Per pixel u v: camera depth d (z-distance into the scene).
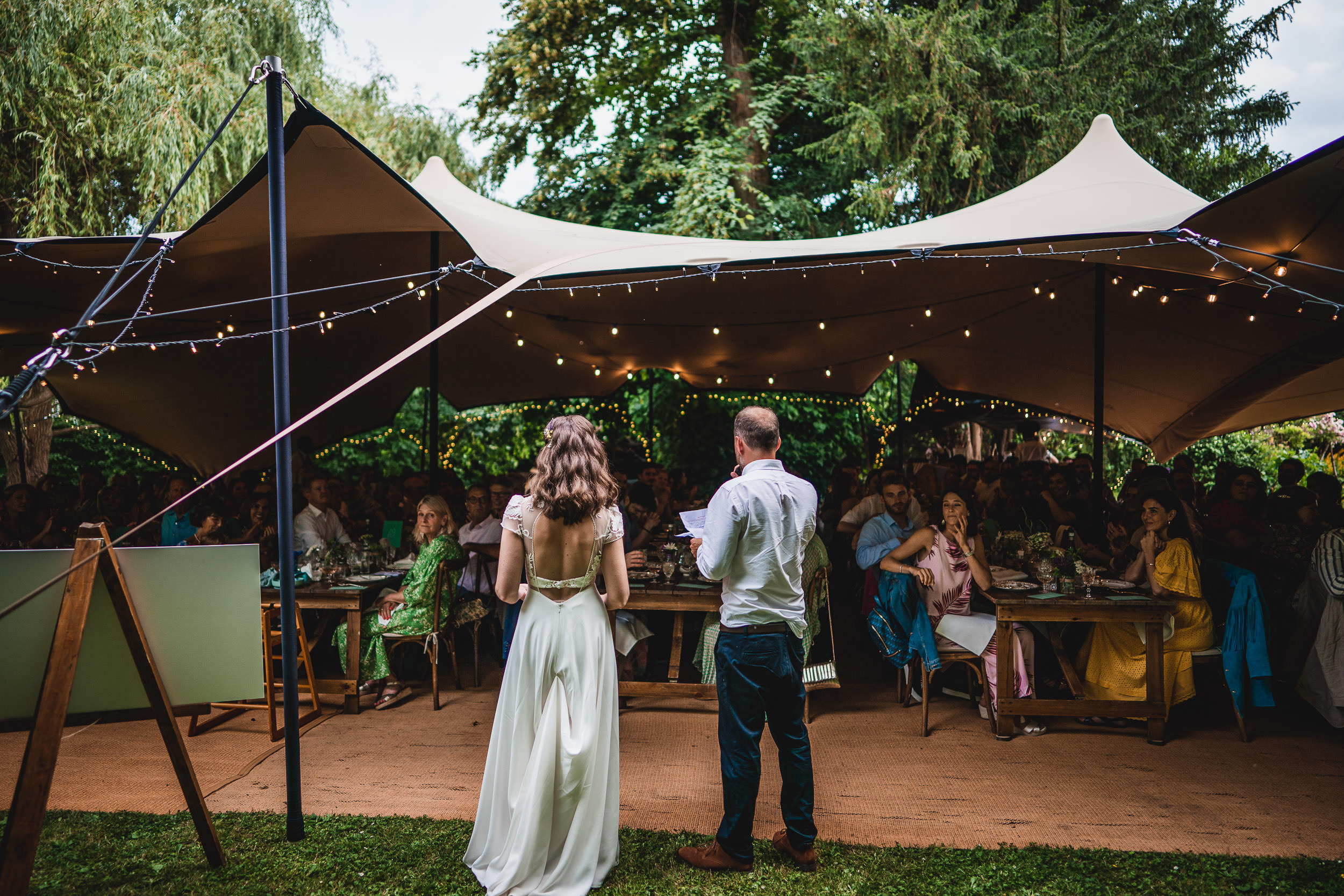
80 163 9.55
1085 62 13.09
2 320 6.89
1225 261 4.45
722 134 14.52
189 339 8.87
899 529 5.22
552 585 2.89
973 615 4.75
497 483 6.59
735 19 14.45
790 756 2.97
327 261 6.51
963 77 12.44
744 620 2.89
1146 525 4.70
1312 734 4.50
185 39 10.05
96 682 2.78
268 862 2.96
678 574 5.11
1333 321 7.35
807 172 14.70
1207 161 14.11
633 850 3.09
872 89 13.02
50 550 2.64
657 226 13.46
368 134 12.61
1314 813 3.49
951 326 9.39
